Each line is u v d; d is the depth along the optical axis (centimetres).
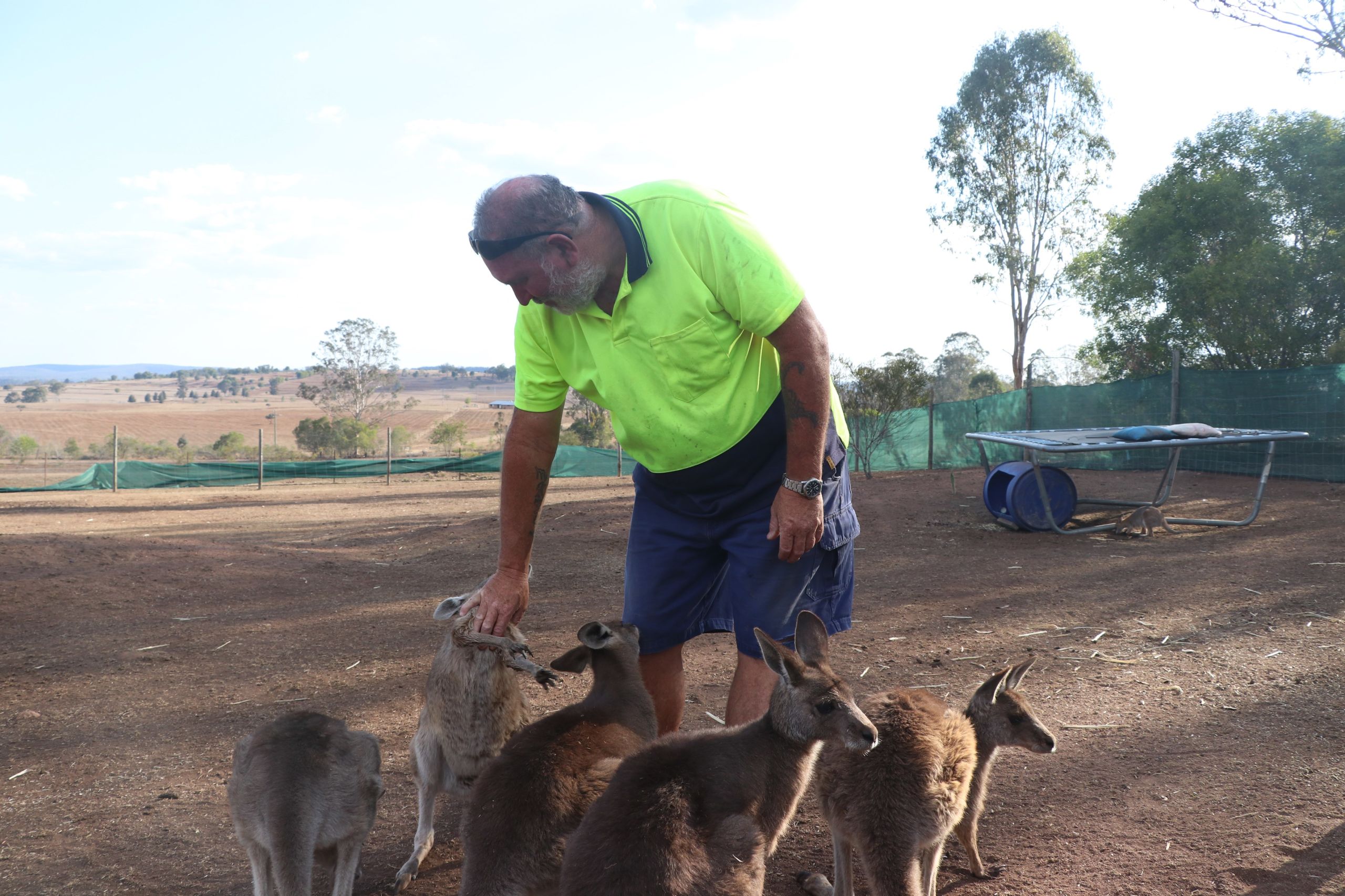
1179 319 2392
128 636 805
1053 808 450
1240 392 1834
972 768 371
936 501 1617
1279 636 750
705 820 303
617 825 286
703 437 376
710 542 401
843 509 406
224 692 659
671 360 361
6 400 19550
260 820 344
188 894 384
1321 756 502
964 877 391
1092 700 609
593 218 346
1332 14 1328
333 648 774
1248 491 1620
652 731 392
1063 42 3403
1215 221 2358
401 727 588
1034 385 3572
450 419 10650
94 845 427
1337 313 2241
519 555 409
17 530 1614
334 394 7800
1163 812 439
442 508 1956
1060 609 868
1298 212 2305
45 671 704
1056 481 1309
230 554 1145
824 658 359
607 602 946
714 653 755
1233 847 402
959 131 3569
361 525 1655
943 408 2317
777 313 344
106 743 559
